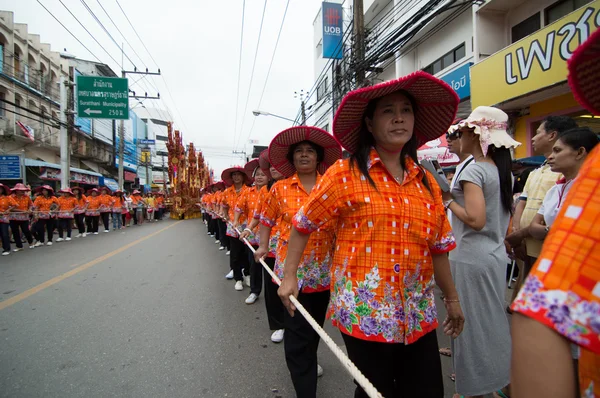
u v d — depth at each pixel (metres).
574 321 0.53
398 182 1.44
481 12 7.49
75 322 3.73
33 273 6.16
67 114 14.14
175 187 23.47
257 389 2.47
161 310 4.10
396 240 1.36
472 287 1.89
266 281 3.29
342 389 2.47
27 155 19.56
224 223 8.73
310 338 2.25
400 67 11.30
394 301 1.36
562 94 5.90
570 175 2.19
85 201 13.24
